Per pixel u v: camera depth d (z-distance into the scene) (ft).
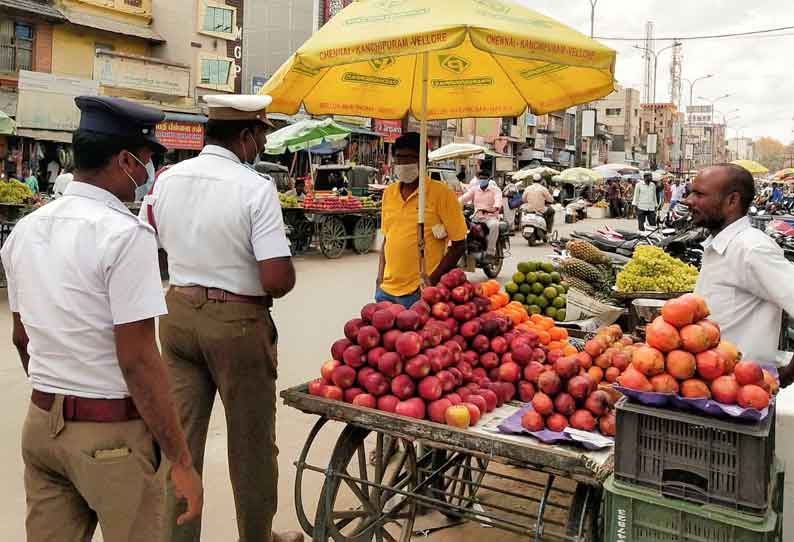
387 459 11.62
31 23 63.21
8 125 43.37
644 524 7.25
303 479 13.58
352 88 14.66
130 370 6.29
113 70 64.18
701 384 7.13
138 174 6.68
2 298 30.94
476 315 10.62
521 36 9.80
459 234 14.17
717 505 6.93
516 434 8.68
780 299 9.05
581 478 7.83
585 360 9.75
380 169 87.20
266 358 9.37
